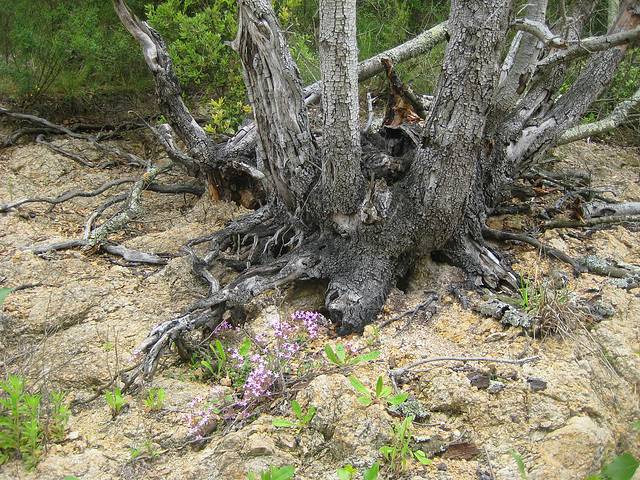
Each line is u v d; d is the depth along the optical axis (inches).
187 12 138.3
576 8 90.8
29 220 101.8
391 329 70.9
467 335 68.3
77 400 63.7
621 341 64.5
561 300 67.1
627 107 111.3
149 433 59.4
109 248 92.9
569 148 127.7
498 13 62.9
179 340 67.8
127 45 131.6
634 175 117.7
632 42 67.4
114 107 141.4
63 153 121.1
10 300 76.7
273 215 86.8
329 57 65.1
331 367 65.4
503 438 55.7
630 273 77.0
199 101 138.9
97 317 75.9
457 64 65.1
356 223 74.8
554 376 59.6
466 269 78.2
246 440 55.8
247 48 70.3
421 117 94.0
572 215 94.8
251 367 66.5
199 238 89.2
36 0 129.5
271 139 75.0
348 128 68.4
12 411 56.4
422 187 71.3
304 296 79.3
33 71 133.3
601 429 54.7
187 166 95.4
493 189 84.4
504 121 87.9
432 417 58.7
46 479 53.6
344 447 55.4
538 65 77.8
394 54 105.8
